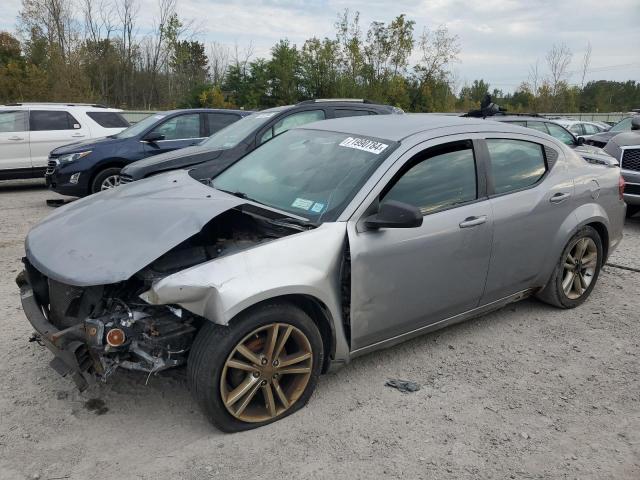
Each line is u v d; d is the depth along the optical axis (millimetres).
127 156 9602
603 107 60000
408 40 35938
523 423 3275
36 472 2768
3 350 4000
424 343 4266
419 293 3639
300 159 3986
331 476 2787
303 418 3262
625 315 4875
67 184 9445
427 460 2924
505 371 3875
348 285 3299
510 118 10914
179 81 38844
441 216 3668
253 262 2984
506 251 4102
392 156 3584
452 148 3887
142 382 3613
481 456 2967
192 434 3104
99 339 2816
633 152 8273
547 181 4445
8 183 13164
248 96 32719
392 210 3191
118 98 37969
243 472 2799
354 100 9188
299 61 33281
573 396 3578
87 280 2801
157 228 3111
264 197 3771
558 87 46219
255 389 3086
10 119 11469
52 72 31688
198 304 2836
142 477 2752
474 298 4039
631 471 2879
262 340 3107
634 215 9469
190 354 2971
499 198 4043
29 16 34812
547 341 4348
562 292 4777
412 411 3361
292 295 3111
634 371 3912
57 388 3527
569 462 2939
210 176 4410
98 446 2984
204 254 3209
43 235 3414
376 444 3043
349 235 3271
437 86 38938
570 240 4672
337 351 3379
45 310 3447
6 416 3223
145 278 2955
